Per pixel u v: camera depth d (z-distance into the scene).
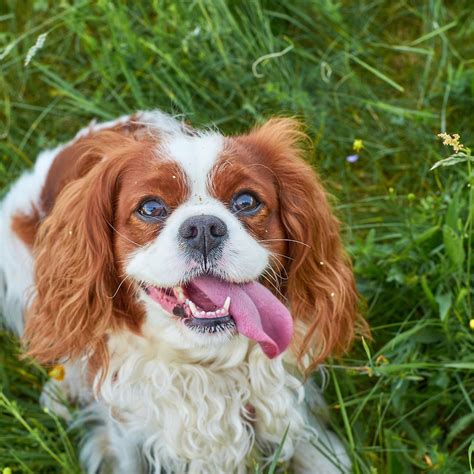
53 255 0.86
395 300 0.99
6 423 0.95
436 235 0.98
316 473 0.91
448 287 0.96
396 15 1.21
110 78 1.14
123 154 0.83
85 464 0.92
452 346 0.95
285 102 1.11
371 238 1.00
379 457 0.92
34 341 0.88
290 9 1.18
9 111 1.14
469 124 1.12
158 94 1.13
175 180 0.79
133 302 0.83
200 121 1.09
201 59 1.12
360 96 1.15
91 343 0.85
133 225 0.81
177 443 0.89
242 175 0.80
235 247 0.78
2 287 1.04
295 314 0.86
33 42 1.19
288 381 0.89
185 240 0.78
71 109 1.15
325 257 0.86
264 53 1.12
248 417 0.89
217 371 0.87
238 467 0.91
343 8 1.21
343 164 1.11
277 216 0.84
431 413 0.95
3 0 1.22
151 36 1.17
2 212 1.03
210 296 0.79
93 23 1.19
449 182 1.04
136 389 0.88
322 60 1.16
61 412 0.97
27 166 1.12
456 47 1.18
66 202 0.86
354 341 0.97
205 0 1.11
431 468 0.90
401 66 1.18
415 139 1.11
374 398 0.95
